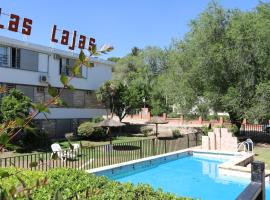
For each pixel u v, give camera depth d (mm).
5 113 19391
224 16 26297
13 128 1889
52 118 31844
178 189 13742
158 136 30891
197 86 27141
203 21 26141
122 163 15734
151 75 63594
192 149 21672
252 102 24406
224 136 21578
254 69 24234
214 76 25344
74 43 29141
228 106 25188
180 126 38750
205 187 13938
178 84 27969
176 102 28609
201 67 25375
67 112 33719
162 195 6703
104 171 14297
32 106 1937
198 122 38562
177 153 19953
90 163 15477
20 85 29188
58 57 31734
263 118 23641
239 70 24312
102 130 29469
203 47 25750
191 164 18859
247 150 21141
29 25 26000
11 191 1852
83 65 2049
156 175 16141
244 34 24000
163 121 31031
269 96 22906
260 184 3855
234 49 24922
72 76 2045
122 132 37062
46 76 30609
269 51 23547
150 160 17312
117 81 36062
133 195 6602
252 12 26625
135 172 16219
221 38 25812
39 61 30391
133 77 62375
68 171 8016
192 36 27359
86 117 36031
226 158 20188
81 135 28922
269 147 23625
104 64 38656
